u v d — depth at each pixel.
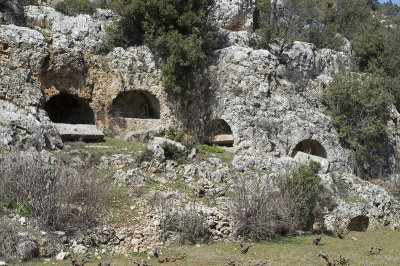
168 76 28.59
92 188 15.88
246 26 40.91
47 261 12.20
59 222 13.86
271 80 30.89
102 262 12.55
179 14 31.03
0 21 26.00
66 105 28.53
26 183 14.42
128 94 29.27
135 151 23.41
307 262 14.12
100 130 25.61
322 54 41.38
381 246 19.16
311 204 21.00
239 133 28.14
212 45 32.62
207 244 16.03
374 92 33.44
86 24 29.05
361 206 25.06
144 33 30.81
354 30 56.66
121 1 30.39
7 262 11.64
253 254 14.99
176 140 26.28
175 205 17.78
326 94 35.06
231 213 18.00
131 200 17.47
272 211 18.06
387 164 37.25
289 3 50.88
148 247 14.48
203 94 30.31
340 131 32.97
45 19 29.02
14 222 13.05
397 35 52.09
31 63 24.41
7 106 21.58
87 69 27.14
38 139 20.75
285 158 27.00
